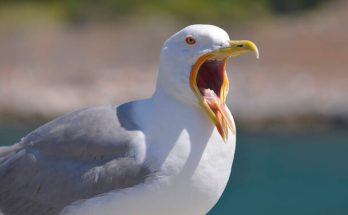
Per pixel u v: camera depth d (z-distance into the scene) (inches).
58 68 1333.7
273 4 1721.2
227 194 660.1
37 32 1489.9
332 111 1019.9
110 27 1528.1
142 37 1473.9
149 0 1633.9
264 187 684.1
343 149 858.8
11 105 1043.9
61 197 198.7
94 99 1096.8
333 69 1299.2
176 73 190.7
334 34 1444.4
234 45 188.4
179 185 189.6
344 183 698.2
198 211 194.2
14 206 205.2
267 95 1079.0
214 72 194.4
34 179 201.8
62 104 1066.1
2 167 206.8
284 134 977.5
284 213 609.6
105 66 1357.0
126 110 199.3
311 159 806.5
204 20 1600.6
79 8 1577.3
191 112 191.3
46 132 204.4
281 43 1423.5
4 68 1336.1
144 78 1243.8
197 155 190.1
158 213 192.1
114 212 194.1
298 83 1190.3
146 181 189.6
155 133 191.8
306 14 1626.5
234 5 1649.9
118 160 193.0
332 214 606.9
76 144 198.4
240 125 1031.0
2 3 1627.7
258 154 837.2
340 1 1622.8
